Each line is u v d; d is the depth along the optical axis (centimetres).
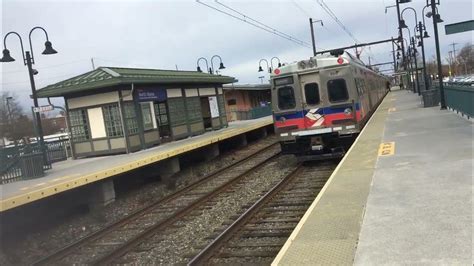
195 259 745
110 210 1370
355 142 1362
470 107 1474
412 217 586
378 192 739
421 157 976
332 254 501
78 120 2088
